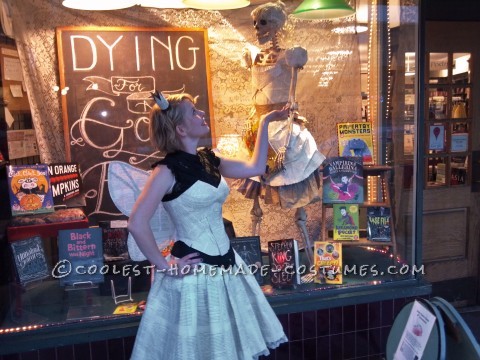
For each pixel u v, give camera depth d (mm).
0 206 2826
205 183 2115
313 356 2953
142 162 3242
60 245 2918
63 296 2916
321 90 3471
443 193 3781
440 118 3699
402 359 2160
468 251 3883
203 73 3318
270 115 2553
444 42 3625
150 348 2146
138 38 3232
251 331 2211
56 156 3160
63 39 3129
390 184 3307
